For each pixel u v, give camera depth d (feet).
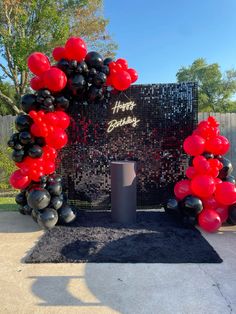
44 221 14.03
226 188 14.02
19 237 13.92
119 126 17.97
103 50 47.60
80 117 17.97
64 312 8.11
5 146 25.96
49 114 14.83
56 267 10.82
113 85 16.37
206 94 103.40
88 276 10.14
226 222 15.38
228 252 12.06
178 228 14.73
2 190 25.55
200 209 14.29
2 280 9.94
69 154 18.21
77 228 14.65
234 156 28.45
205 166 14.23
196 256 11.50
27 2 34.50
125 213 15.44
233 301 8.61
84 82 15.42
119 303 8.54
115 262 11.13
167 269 10.59
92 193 18.44
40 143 14.83
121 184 15.30
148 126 17.97
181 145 18.04
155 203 18.53
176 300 8.68
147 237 13.38
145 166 18.22
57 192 14.87
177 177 18.20
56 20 34.68
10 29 35.81
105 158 18.21
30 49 33.24
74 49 14.64
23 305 8.46
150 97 17.81
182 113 17.88
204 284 9.55
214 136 15.06
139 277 10.05
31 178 14.82
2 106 52.90
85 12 42.37
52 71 14.32
